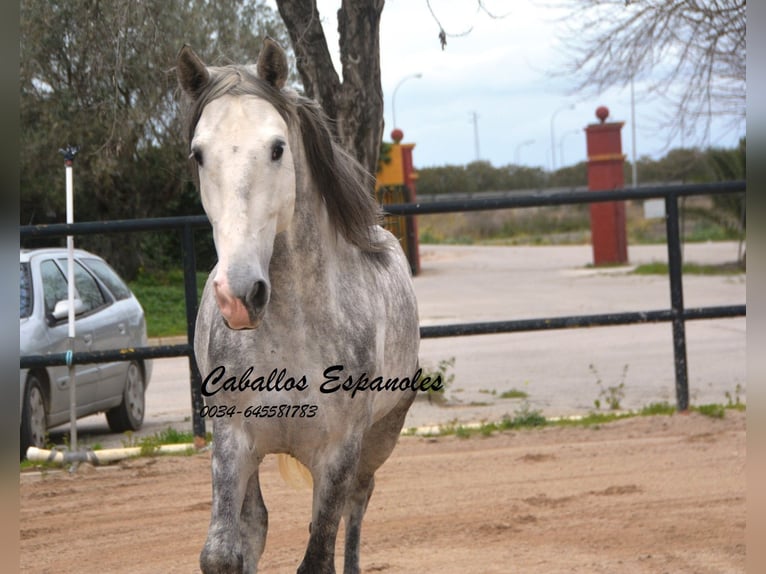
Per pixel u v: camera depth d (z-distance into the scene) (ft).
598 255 99.30
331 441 13.55
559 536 19.15
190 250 26.58
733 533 18.90
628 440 27.02
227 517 12.23
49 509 21.77
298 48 27.66
